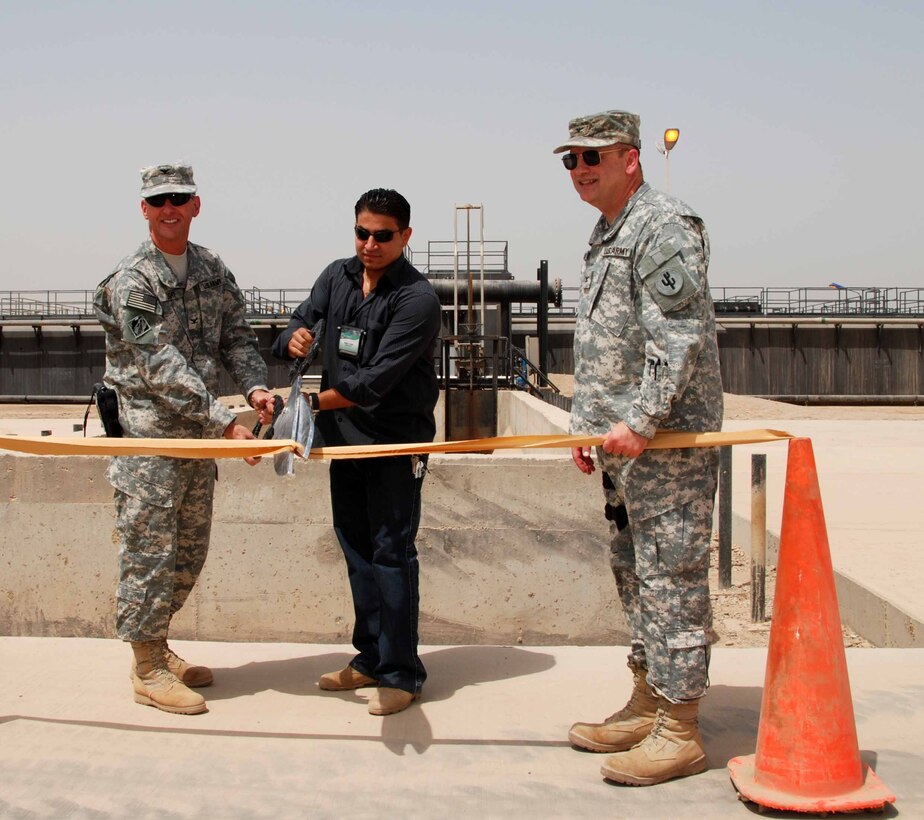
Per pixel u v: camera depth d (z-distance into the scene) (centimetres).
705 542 321
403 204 385
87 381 4128
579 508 525
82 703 393
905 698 395
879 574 676
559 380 3866
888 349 4216
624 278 321
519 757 343
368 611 410
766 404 3064
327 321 411
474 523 528
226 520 534
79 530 538
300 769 333
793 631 302
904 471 1307
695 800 308
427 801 309
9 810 304
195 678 415
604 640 527
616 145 325
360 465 397
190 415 379
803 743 297
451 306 3331
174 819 299
